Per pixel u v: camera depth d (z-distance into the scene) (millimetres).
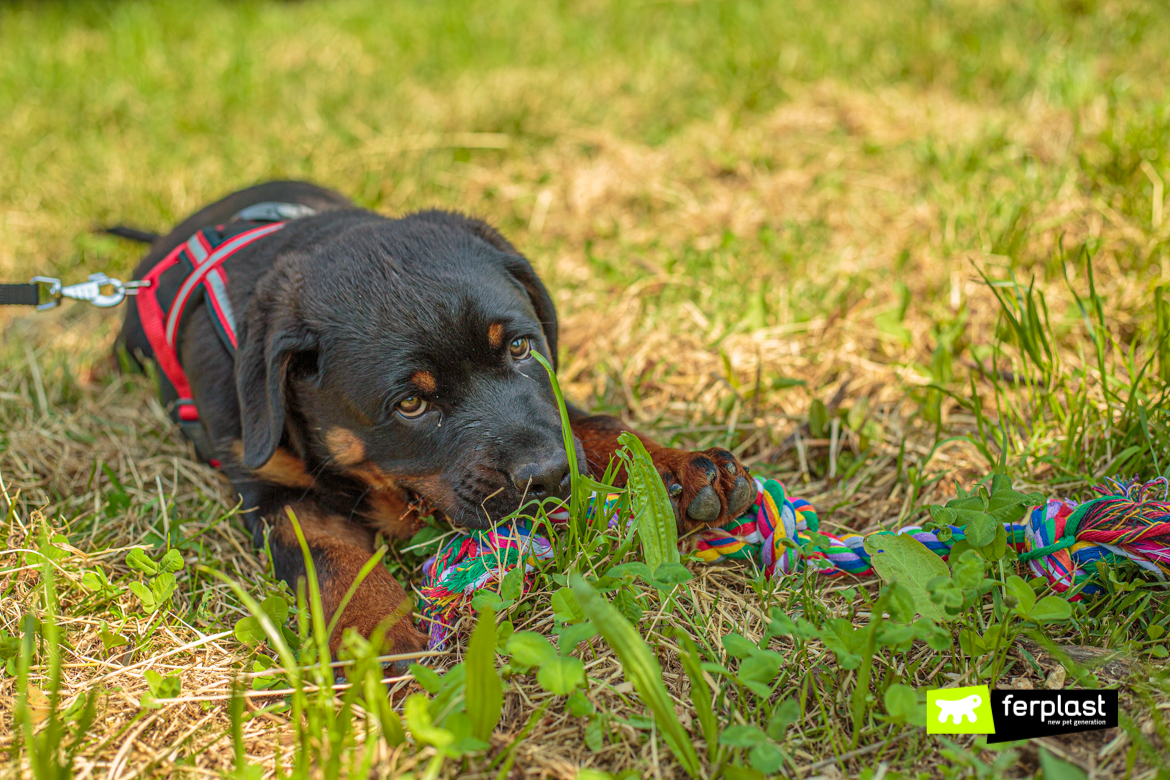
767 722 1134
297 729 1093
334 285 1267
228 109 2395
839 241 1640
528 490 1226
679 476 1233
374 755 1112
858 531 1299
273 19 3209
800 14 2596
